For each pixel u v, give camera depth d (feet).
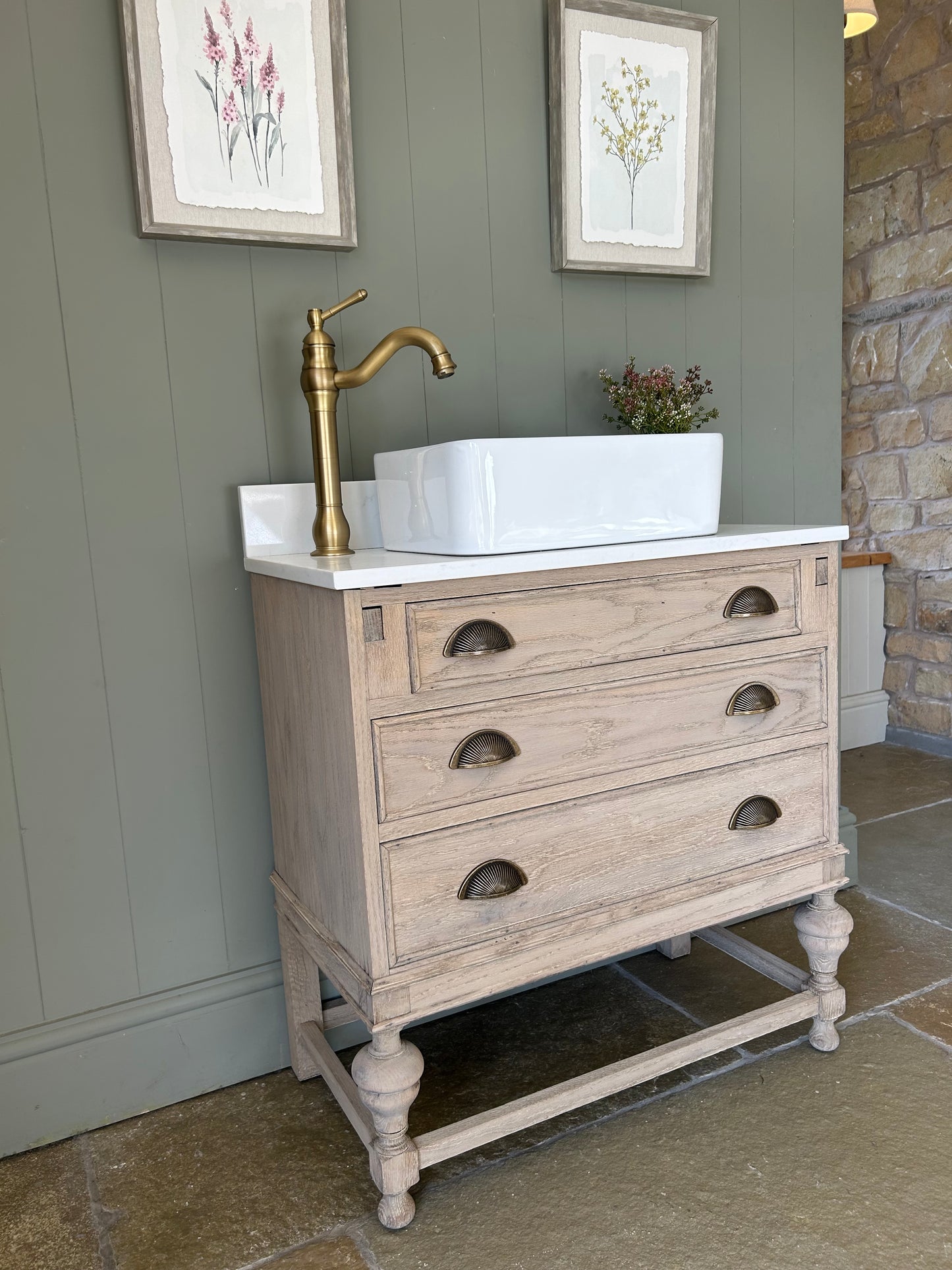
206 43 4.52
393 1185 3.97
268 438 4.97
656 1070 4.50
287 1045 5.29
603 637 4.18
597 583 4.14
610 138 5.59
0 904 4.58
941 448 9.63
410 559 4.13
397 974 3.86
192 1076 5.04
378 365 4.54
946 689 9.95
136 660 4.79
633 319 5.97
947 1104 4.58
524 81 5.45
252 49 4.62
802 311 6.62
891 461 10.19
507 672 3.97
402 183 5.16
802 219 6.53
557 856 4.19
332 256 5.02
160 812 4.91
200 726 4.97
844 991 5.17
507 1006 5.77
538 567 3.92
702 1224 3.92
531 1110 4.20
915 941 6.21
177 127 4.51
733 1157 4.31
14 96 4.26
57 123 4.36
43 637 4.57
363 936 3.87
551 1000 5.80
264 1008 5.20
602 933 4.33
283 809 4.78
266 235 4.73
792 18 6.28
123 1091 4.88
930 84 9.21
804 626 4.78
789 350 6.60
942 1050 5.02
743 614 4.51
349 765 3.77
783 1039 5.24
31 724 4.58
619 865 4.37
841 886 5.05
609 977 6.05
